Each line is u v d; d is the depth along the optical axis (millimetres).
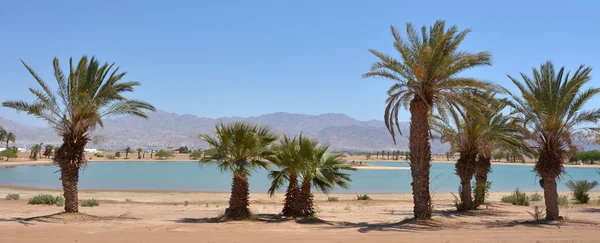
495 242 11000
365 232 13133
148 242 10898
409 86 16281
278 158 17891
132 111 18109
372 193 41562
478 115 16109
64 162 17391
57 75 17125
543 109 16797
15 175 64688
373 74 16250
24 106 16594
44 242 10781
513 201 27594
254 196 34531
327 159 18016
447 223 15633
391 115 17188
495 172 94188
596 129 16750
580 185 29094
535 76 17375
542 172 17172
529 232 13008
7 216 17844
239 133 17016
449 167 120062
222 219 17000
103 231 12922
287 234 12578
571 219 17297
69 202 17625
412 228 14344
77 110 17109
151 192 39781
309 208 18047
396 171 91875
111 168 92875
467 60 15555
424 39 17250
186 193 38625
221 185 51250
